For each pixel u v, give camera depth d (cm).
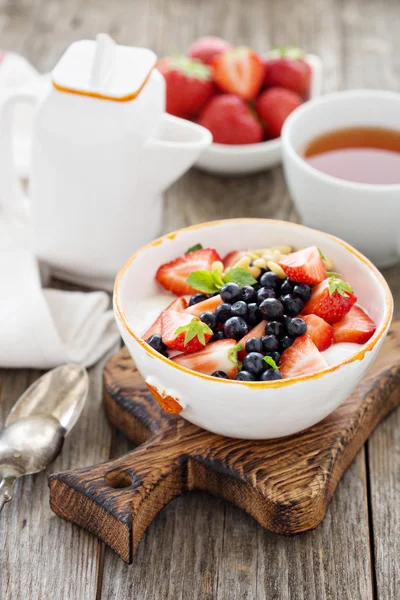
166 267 91
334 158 104
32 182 96
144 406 89
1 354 93
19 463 87
